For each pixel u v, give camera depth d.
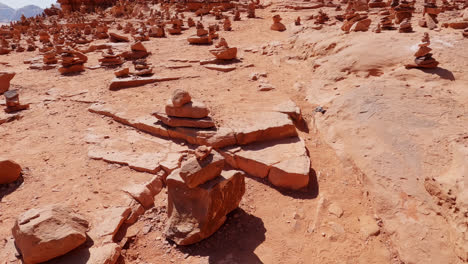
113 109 9.87
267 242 5.26
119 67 15.38
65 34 26.34
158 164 6.80
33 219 4.38
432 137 6.68
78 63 15.58
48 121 9.53
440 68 9.30
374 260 5.02
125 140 8.13
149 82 12.46
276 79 12.39
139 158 7.11
